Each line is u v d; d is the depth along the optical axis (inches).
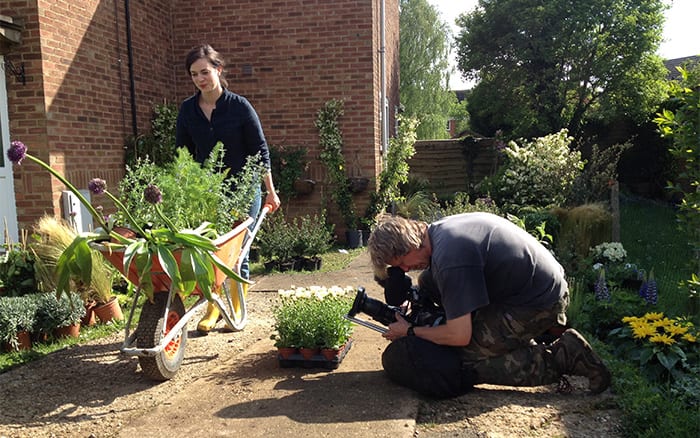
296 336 130.0
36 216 250.4
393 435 94.3
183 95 367.9
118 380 130.7
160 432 99.8
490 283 107.2
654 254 318.3
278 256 281.0
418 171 604.1
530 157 411.5
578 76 664.4
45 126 247.1
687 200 155.9
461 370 111.0
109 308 186.5
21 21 243.3
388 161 377.7
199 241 118.6
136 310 201.6
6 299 160.2
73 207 255.6
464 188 601.9
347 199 357.1
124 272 116.1
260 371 129.6
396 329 117.7
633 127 660.1
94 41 281.7
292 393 114.8
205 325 165.3
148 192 117.5
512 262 105.4
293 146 361.7
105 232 126.6
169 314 129.4
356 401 109.0
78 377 133.4
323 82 355.6
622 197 615.2
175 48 365.7
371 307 122.3
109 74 294.0
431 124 1071.6
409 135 378.0
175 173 138.4
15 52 245.4
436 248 106.0
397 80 616.4
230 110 164.2
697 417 97.9
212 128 164.7
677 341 133.3
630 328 141.0
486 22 716.7
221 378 125.6
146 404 116.4
